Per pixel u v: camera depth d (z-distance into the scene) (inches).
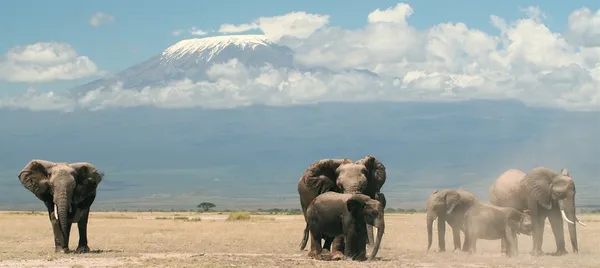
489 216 1427.2
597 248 1581.0
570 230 1398.9
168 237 2070.6
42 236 2121.1
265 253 1457.9
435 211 1509.6
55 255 1357.0
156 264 1167.6
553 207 1411.2
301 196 1288.1
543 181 1412.4
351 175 1201.4
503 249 1503.4
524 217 1414.9
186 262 1194.6
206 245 1749.5
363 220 1152.2
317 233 1189.1
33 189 1400.1
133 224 3095.5
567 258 1311.5
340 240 1209.4
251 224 3110.2
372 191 1240.2
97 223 3238.2
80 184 1417.3
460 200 1487.5
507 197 1567.4
